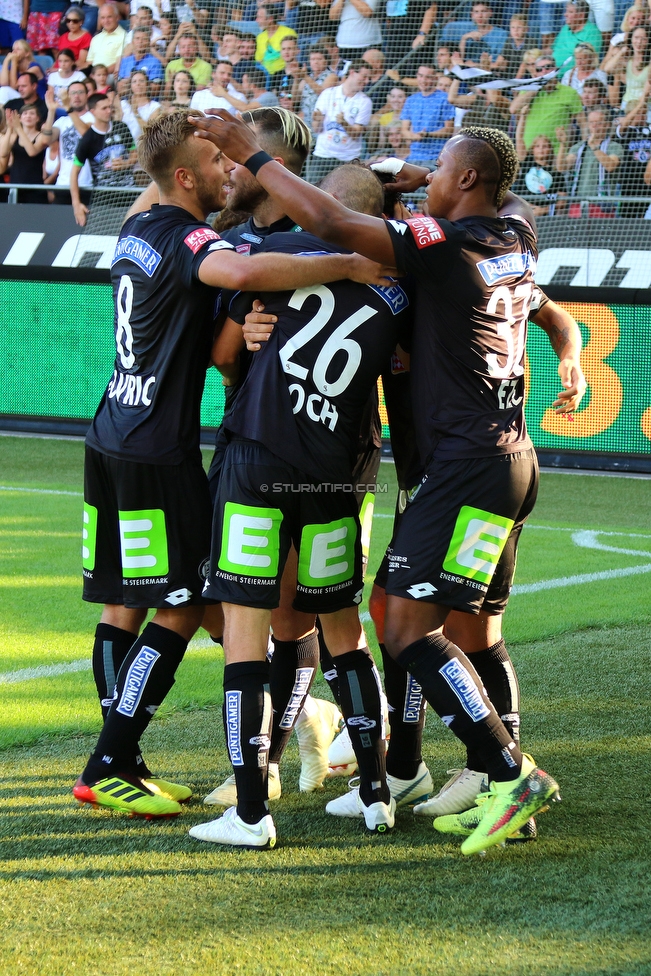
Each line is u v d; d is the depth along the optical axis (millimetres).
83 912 7777
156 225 9586
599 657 14945
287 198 8680
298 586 9500
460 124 37562
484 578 9102
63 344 38312
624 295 32375
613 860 8656
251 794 8992
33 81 43281
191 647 15773
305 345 9016
